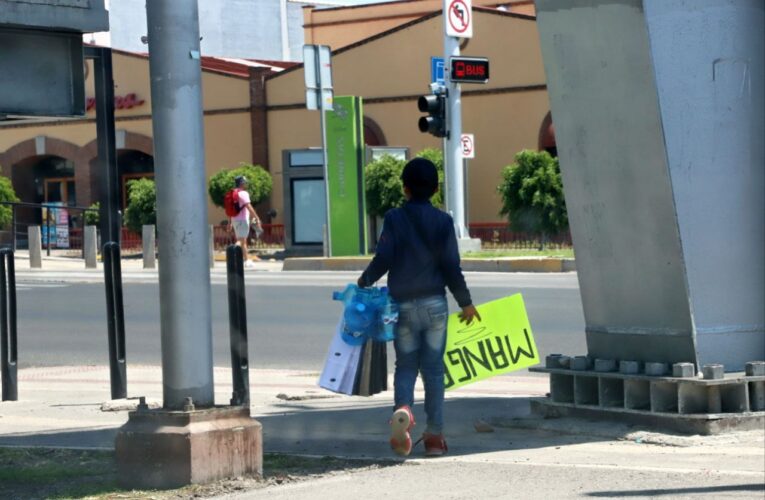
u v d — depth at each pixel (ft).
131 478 30.32
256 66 200.95
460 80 115.75
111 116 44.80
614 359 37.78
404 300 33.42
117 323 45.88
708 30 35.17
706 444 34.06
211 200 184.34
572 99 36.91
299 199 149.48
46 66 33.94
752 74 35.86
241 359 32.53
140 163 210.38
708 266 35.70
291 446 36.58
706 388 35.27
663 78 34.68
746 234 36.06
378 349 34.73
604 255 37.24
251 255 144.87
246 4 245.65
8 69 33.35
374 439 37.63
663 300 35.94
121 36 206.49
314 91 127.03
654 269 35.88
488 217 184.65
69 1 33.50
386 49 191.01
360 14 228.22
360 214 132.26
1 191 171.12
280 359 60.80
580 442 35.68
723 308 36.01
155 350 65.57
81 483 31.09
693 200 35.35
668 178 34.86
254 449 31.24
